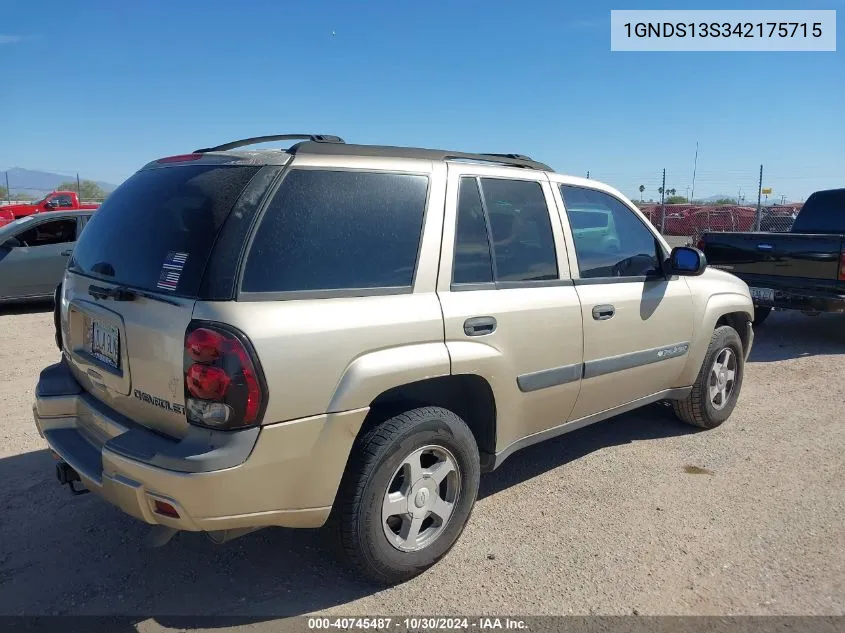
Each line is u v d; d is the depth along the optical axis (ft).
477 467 11.23
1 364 23.16
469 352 10.73
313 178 9.65
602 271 13.80
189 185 9.74
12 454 15.15
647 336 14.57
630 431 17.33
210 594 10.23
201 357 8.29
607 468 14.96
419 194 10.71
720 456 15.67
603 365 13.52
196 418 8.45
